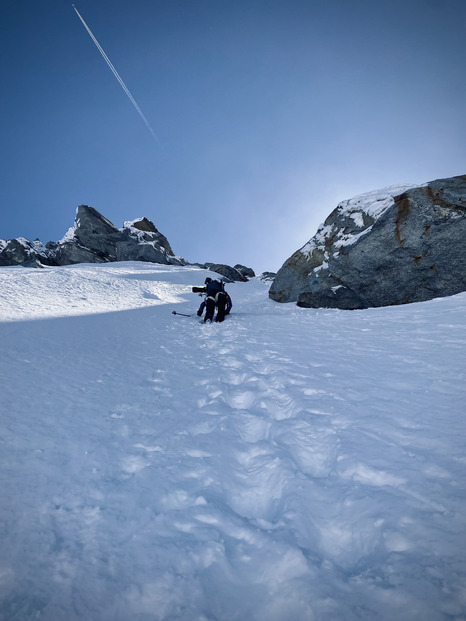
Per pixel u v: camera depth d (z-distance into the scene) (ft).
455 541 3.68
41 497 4.70
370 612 3.12
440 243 21.81
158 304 34.22
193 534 4.19
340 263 26.71
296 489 4.95
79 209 103.65
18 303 21.94
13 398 7.84
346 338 14.33
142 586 3.48
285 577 3.57
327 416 7.09
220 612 3.27
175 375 10.63
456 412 6.56
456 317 14.83
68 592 3.40
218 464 5.74
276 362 11.46
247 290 66.59
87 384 9.26
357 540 4.09
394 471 5.00
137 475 5.31
